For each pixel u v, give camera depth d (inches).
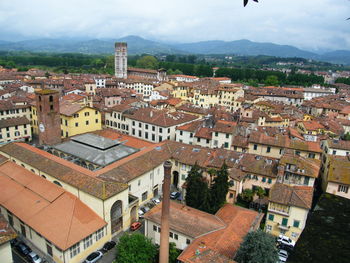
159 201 2760.8
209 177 2822.3
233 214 2230.6
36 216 2058.3
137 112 4244.6
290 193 2293.3
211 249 1672.0
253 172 2805.1
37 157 2662.4
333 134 4461.1
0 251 1637.6
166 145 3201.3
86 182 2185.0
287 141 3351.4
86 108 3897.6
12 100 4517.7
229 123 3582.7
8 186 2417.6
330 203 1384.1
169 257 1889.8
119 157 2827.3
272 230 2331.4
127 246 1854.1
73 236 1889.8
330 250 1066.7
